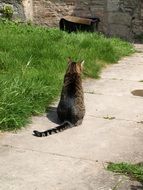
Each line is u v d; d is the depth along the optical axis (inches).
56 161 127.6
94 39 261.1
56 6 361.1
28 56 209.3
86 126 150.5
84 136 143.1
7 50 218.2
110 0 348.8
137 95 184.5
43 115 157.6
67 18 337.1
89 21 329.7
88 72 207.0
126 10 348.2
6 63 193.0
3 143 136.8
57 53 217.2
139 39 349.1
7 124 145.0
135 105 172.7
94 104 171.8
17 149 133.5
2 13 357.1
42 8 365.1
